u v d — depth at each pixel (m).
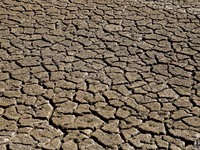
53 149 2.53
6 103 2.98
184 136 2.63
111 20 4.54
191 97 3.09
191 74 3.44
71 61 3.65
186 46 3.92
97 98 3.09
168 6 4.97
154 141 2.60
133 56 3.76
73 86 3.25
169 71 3.49
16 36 4.12
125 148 2.54
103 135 2.66
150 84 3.28
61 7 4.90
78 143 2.59
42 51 3.83
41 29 4.29
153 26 4.39
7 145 2.54
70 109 2.94
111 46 3.94
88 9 4.85
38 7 4.89
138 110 2.93
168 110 2.92
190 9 4.87
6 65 3.55
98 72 3.48
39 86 3.25
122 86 3.26
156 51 3.85
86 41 4.04
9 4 4.95
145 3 5.06
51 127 2.75
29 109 2.93
